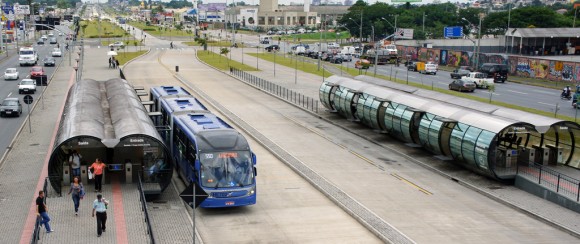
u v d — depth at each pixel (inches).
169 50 5541.3
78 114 1238.3
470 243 933.2
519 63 3860.7
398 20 7017.7
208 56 4763.8
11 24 6437.0
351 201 1130.7
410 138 1572.3
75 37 6560.0
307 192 1206.3
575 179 1208.8
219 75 3467.0
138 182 1104.8
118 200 1040.8
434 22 7308.1
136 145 1077.1
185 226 986.7
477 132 1280.8
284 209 1095.0
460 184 1282.0
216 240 934.4
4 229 954.7
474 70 3816.4
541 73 3668.8
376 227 987.9
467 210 1102.4
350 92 1940.2
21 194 1149.1
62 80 3100.4
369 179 1306.6
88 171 1101.7
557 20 6122.1
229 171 1056.2
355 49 5866.1
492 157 1236.5
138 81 3041.3
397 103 1648.6
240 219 1036.5
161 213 1045.8
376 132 1828.2
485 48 5620.1
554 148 1323.8
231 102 2428.6
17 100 2100.1
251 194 1058.7
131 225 936.3
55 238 875.4
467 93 2878.9
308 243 928.9
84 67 3796.8
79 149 1149.7
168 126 1386.6
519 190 1224.8
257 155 1520.7
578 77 3378.4
